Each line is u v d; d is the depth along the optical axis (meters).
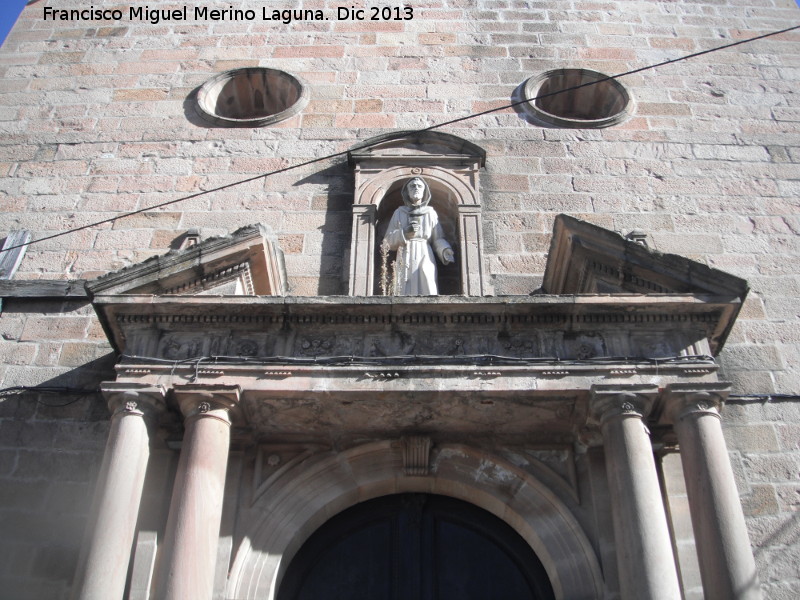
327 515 9.87
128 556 8.38
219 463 8.86
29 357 10.95
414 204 12.04
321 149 13.44
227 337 9.72
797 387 10.76
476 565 9.83
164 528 9.27
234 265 10.38
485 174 13.08
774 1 16.11
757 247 12.39
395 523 10.06
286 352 9.64
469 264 11.77
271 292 10.96
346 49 15.05
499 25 15.51
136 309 9.66
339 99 14.19
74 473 9.89
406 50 15.02
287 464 9.79
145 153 13.45
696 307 9.62
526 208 12.69
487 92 14.38
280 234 12.34
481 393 9.22
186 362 9.34
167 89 14.45
